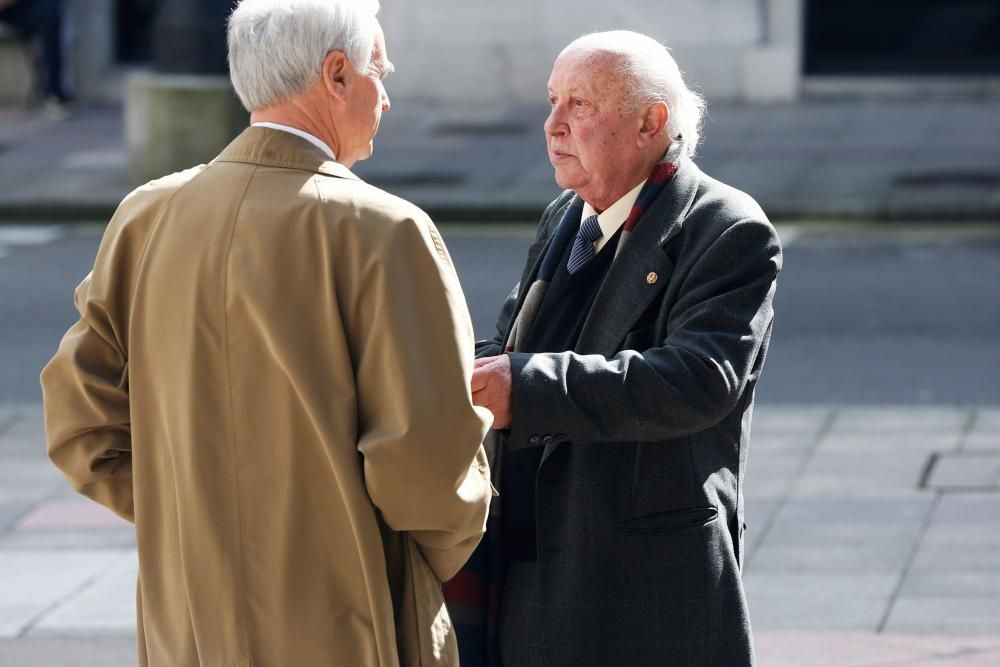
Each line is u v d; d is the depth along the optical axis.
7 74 45.47
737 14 43.91
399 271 6.02
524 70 44.44
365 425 6.04
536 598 7.09
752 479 15.66
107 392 6.56
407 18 44.56
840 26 47.28
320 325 6.06
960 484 15.34
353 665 6.17
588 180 7.22
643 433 6.66
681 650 6.96
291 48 6.27
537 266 7.76
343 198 6.12
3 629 12.13
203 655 6.24
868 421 17.77
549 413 6.59
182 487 6.26
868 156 35.91
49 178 35.38
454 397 6.00
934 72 45.78
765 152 36.41
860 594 12.49
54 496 15.94
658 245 7.03
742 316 6.78
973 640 11.40
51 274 27.22
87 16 46.72
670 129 7.14
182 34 34.25
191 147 34.16
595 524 6.94
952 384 19.38
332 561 6.17
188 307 6.19
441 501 5.98
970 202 30.97
